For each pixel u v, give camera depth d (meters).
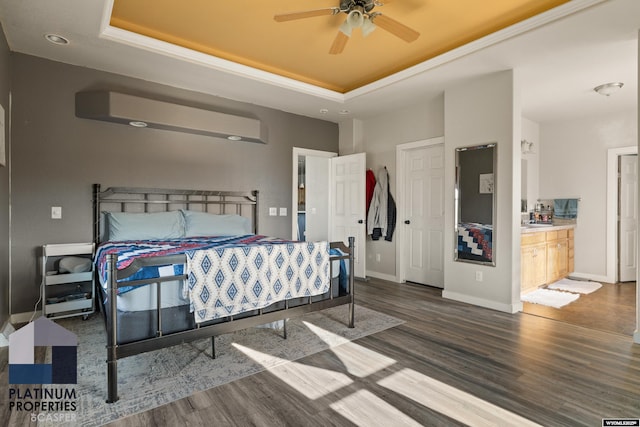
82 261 3.26
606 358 2.45
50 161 3.30
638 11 2.40
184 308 2.14
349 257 2.99
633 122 4.85
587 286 4.76
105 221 3.54
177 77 3.72
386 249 5.11
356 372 2.23
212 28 2.98
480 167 3.74
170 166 3.99
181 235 3.76
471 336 2.86
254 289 2.34
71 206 3.40
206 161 4.26
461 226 3.94
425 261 4.72
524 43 2.91
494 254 3.63
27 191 3.19
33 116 3.22
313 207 5.95
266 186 4.78
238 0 2.57
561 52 3.08
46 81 3.27
